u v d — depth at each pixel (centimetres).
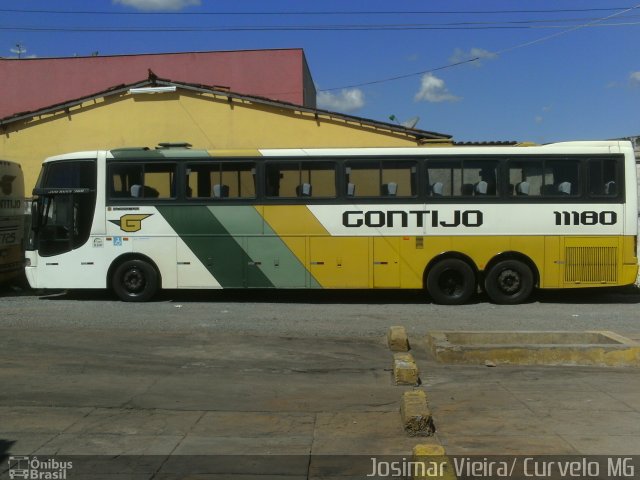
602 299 1504
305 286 1409
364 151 1409
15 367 827
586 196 1389
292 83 2767
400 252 1400
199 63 2800
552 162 1396
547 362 841
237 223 1420
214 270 1421
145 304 1418
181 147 1486
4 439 564
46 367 827
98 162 1446
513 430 576
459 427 587
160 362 859
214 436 571
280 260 1412
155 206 1432
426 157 1403
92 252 1441
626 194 1389
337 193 1409
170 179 1434
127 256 1438
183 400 688
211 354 905
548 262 1387
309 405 668
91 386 742
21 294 1642
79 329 1095
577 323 1165
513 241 1391
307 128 1948
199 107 1972
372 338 1023
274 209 1414
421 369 823
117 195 1441
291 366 845
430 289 1403
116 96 1983
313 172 1415
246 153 1423
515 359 844
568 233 1386
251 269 1416
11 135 1989
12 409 653
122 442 556
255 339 1006
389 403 674
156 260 1430
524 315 1264
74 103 1967
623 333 1052
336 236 1405
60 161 1455
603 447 529
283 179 1417
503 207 1393
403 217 1400
